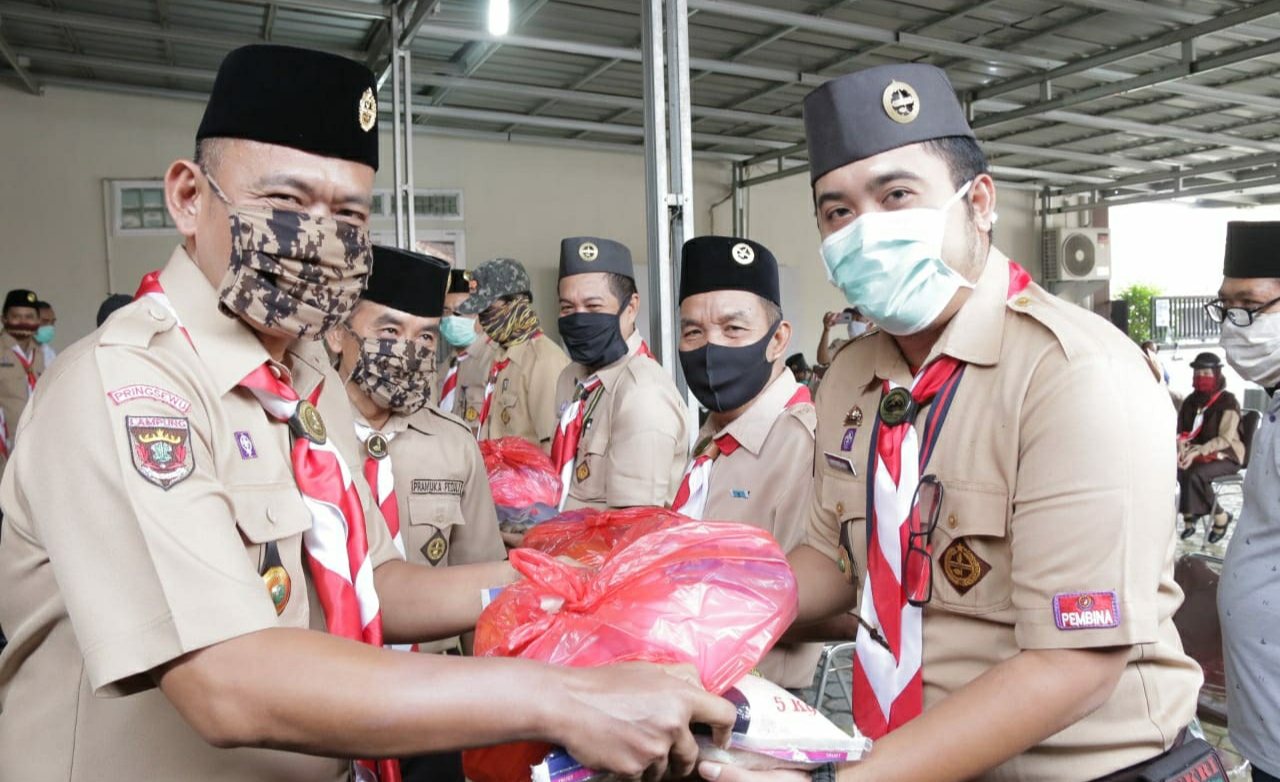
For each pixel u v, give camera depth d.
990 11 7.77
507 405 4.05
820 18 7.59
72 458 0.87
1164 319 17.16
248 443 1.04
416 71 9.04
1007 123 10.98
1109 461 1.02
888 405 1.25
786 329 2.15
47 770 0.97
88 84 9.10
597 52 7.90
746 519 2.04
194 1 7.14
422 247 6.52
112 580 0.84
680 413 2.66
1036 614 1.05
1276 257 2.15
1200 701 2.23
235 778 1.00
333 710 0.80
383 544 1.41
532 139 11.41
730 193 12.88
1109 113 10.62
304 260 1.02
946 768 1.02
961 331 1.19
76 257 9.23
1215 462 6.91
